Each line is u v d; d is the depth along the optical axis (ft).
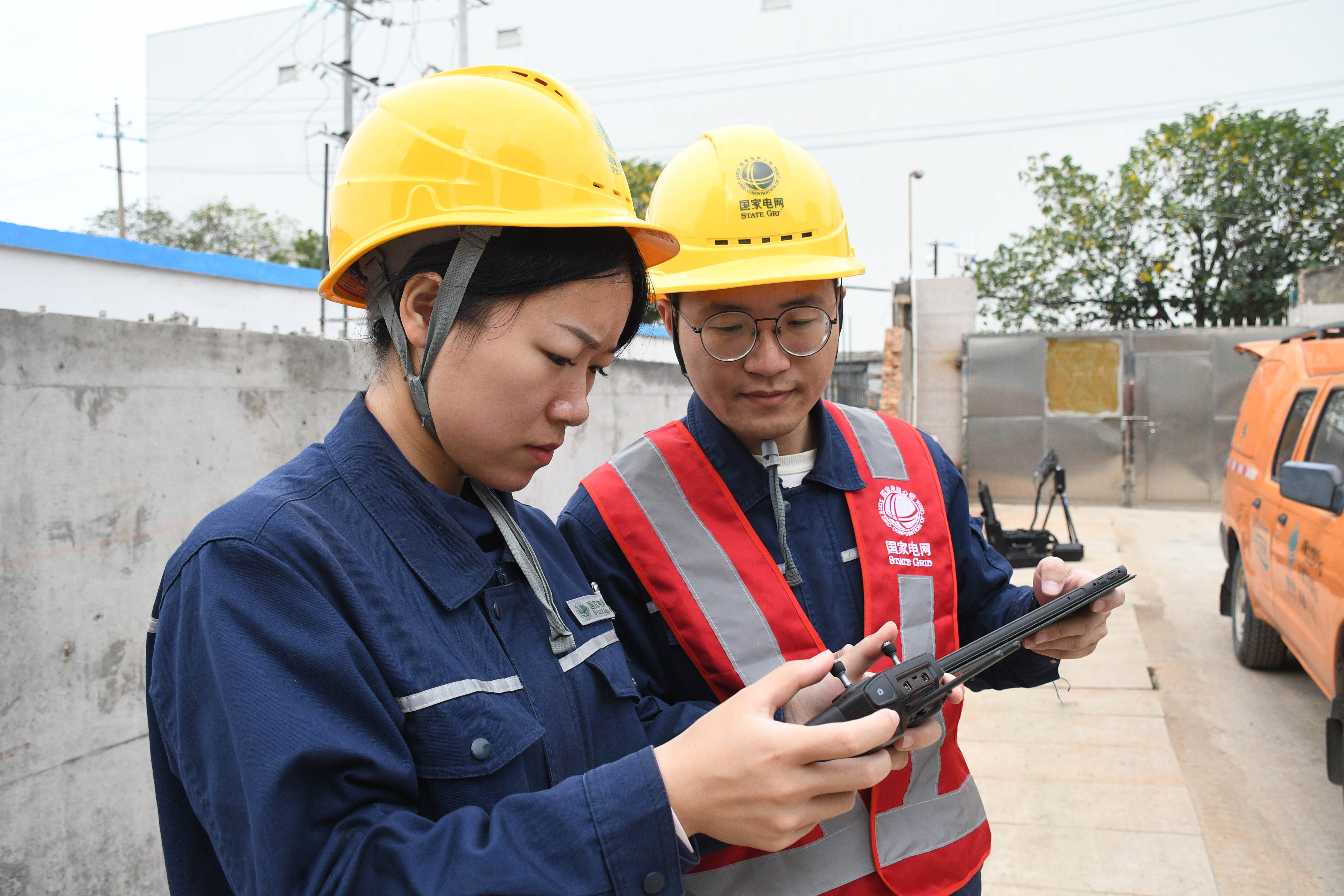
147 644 2.72
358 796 2.28
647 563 4.49
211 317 18.44
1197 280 50.93
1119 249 51.49
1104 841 9.39
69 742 6.31
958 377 33.68
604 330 2.69
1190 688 13.91
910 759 4.32
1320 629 10.19
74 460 6.42
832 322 4.45
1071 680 14.21
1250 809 10.12
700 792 2.34
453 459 2.80
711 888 4.01
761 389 4.37
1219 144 48.57
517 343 2.55
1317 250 48.34
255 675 2.25
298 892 2.14
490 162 2.64
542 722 2.86
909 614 4.56
